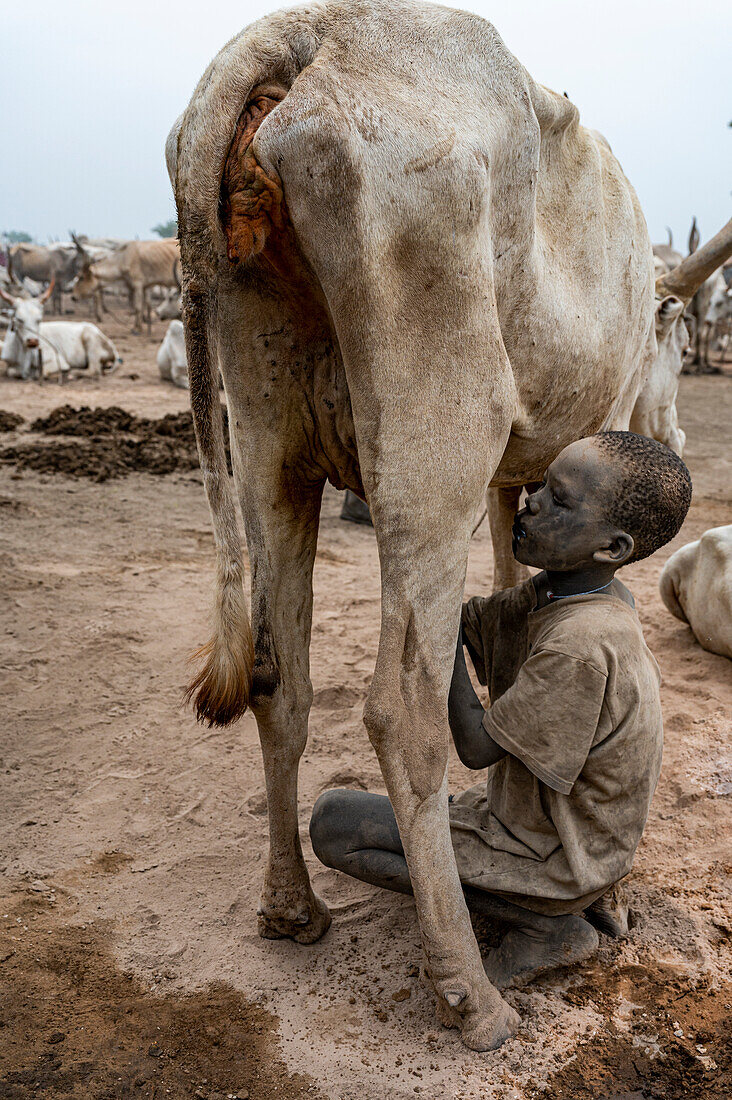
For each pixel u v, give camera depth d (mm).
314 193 1968
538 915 2500
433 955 2264
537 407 2615
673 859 3131
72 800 3496
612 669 2297
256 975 2609
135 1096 2211
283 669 2531
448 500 2125
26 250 37938
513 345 2451
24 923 2818
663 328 4727
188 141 2049
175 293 27531
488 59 2227
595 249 2729
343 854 2580
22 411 12188
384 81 2072
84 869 3098
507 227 2297
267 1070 2283
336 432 2344
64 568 6098
